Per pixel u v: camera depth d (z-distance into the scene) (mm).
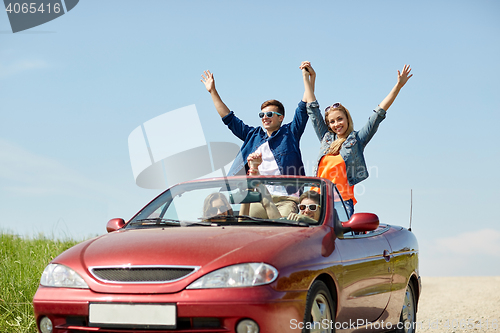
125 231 6598
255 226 6430
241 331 5121
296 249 5648
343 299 6258
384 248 7695
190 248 5527
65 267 5699
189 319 5152
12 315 8492
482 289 17141
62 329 5520
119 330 5273
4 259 10727
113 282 5395
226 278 5203
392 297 7859
